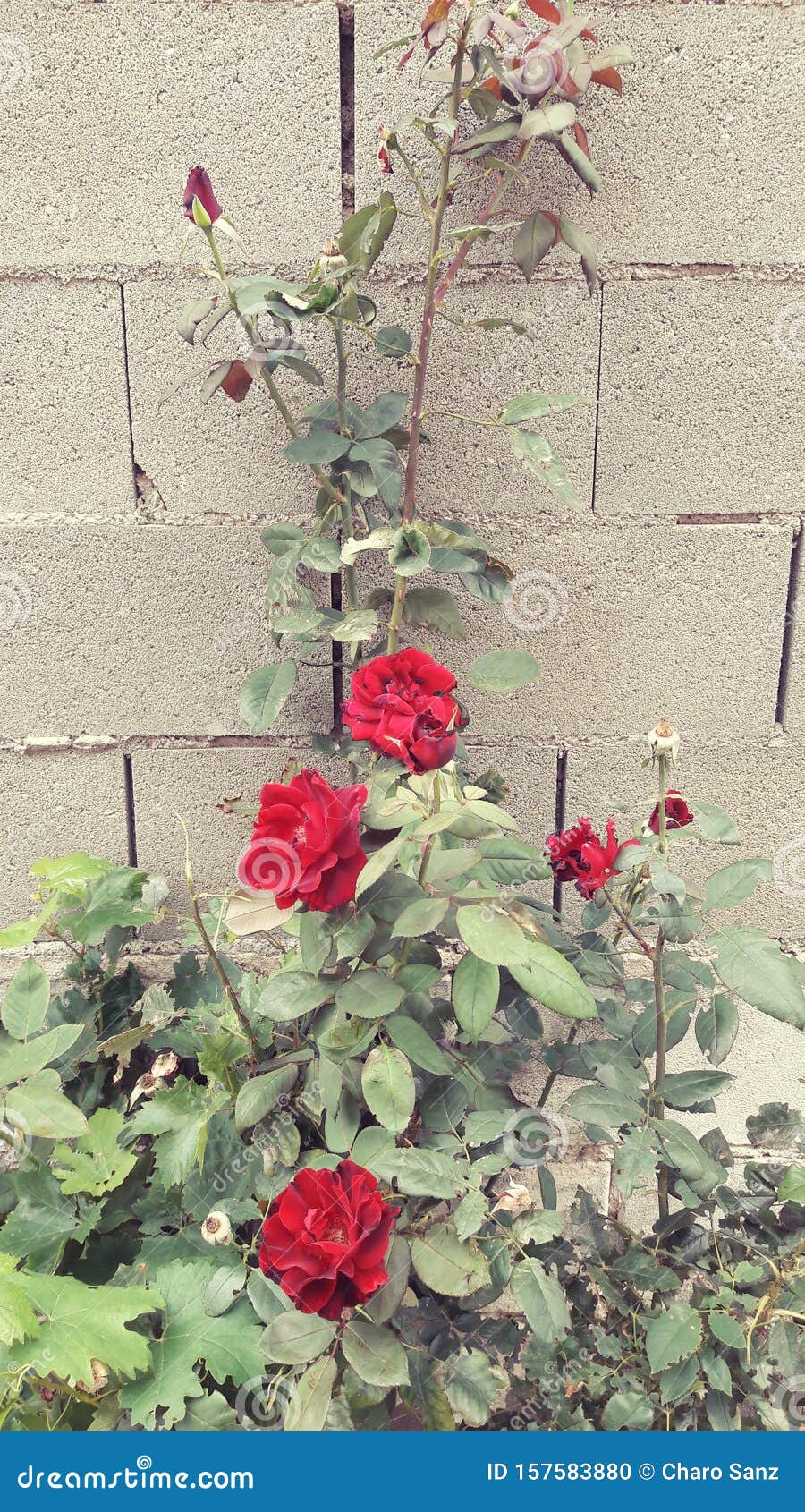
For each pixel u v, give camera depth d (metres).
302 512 1.08
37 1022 0.96
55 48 0.99
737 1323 0.85
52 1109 0.90
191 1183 0.94
